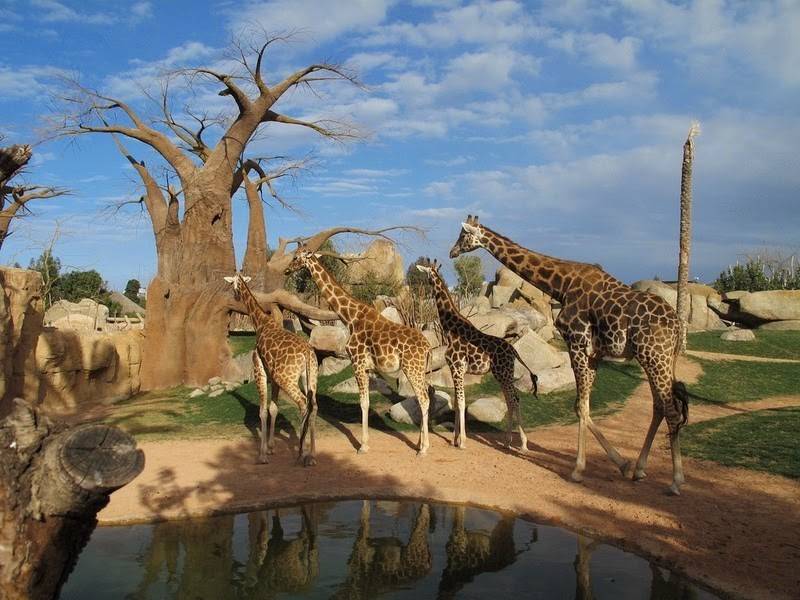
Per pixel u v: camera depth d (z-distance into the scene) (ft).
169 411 52.11
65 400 53.57
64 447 11.64
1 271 46.62
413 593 19.04
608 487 29.48
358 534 24.38
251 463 34.73
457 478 31.35
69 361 53.57
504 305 94.22
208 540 23.70
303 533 24.48
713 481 29.73
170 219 68.69
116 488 11.93
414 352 36.45
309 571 20.77
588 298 30.50
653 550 22.06
